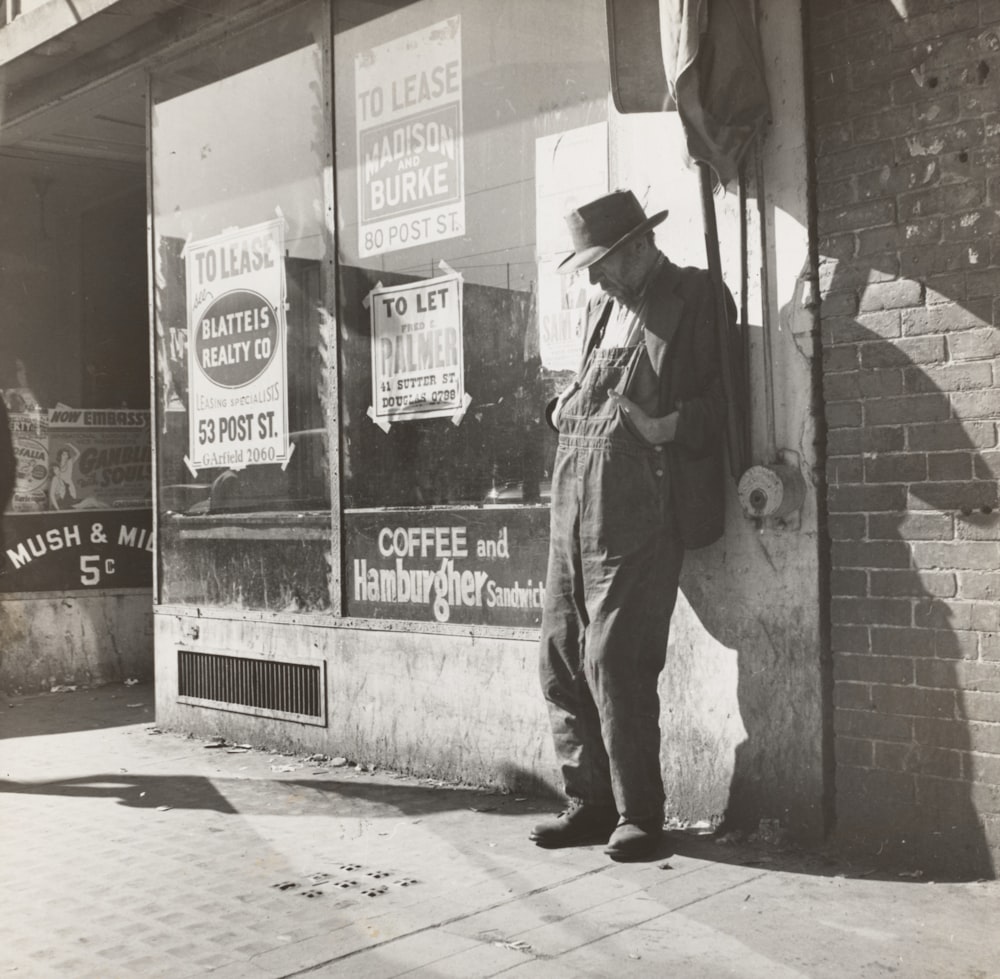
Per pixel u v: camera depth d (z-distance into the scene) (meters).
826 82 4.27
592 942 3.45
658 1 4.45
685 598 4.62
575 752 4.46
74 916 3.82
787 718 4.34
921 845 4.05
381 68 5.96
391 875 4.15
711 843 4.41
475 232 5.51
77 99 7.81
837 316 4.24
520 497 5.30
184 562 7.08
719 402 4.32
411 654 5.71
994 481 3.89
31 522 8.88
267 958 3.42
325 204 6.23
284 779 5.72
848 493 4.22
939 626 4.00
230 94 6.81
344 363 6.11
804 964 3.25
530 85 5.29
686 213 4.70
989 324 3.90
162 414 7.27
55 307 9.04
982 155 3.92
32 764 6.26
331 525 6.14
